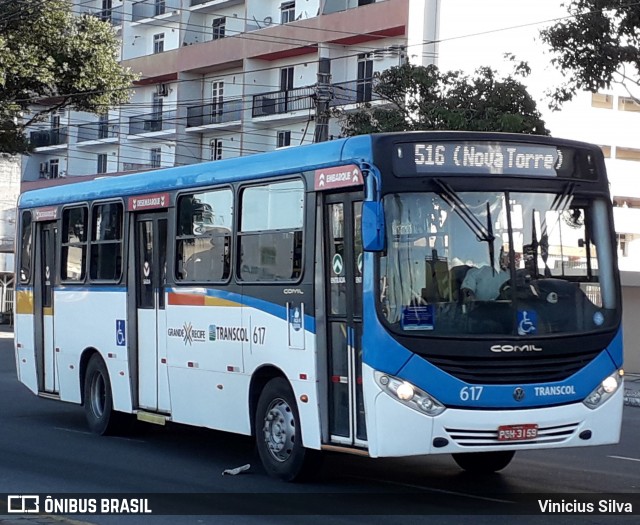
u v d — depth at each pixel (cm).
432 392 890
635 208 4525
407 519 876
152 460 1216
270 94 4331
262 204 1098
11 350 3334
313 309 1002
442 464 1195
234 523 861
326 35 3969
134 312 1341
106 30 3556
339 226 980
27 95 3509
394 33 3769
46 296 1571
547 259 945
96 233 1439
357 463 1196
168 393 1264
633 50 2219
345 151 966
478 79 2686
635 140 4497
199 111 4725
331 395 984
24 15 3338
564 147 977
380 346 896
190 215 1230
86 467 1155
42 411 1739
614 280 973
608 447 1406
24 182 5603
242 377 1119
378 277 904
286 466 1048
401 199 917
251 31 4406
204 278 1196
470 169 940
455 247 923
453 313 908
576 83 2294
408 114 2683
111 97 3594
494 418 897
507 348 906
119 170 5162
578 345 933
